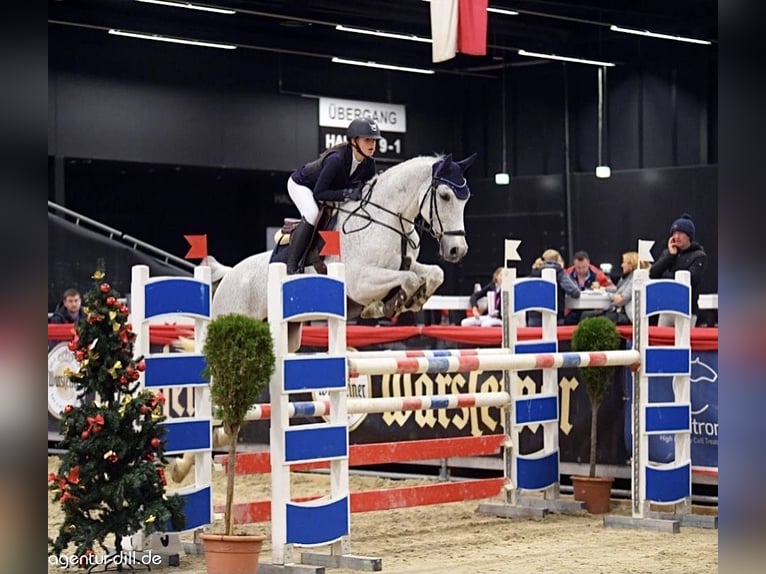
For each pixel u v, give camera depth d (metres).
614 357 7.38
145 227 20.06
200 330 6.38
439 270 7.45
